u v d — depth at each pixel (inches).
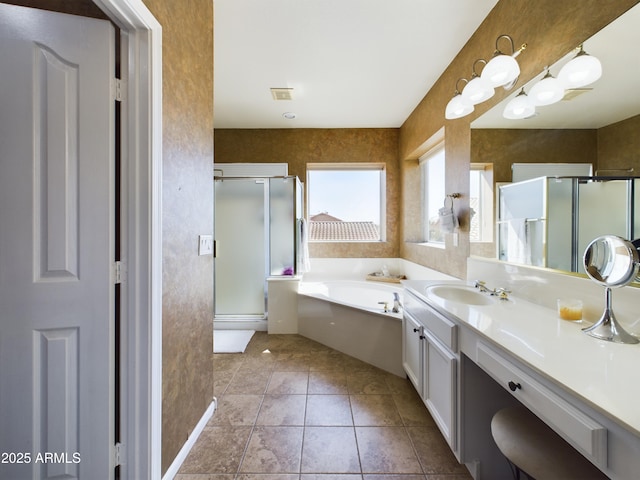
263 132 141.9
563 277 47.6
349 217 149.1
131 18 36.7
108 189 38.0
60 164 36.5
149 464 40.1
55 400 36.9
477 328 40.9
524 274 56.7
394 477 47.8
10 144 35.1
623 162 38.0
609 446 22.7
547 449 32.9
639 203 36.6
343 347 96.8
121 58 39.0
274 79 95.3
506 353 34.6
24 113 35.4
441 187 114.5
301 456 51.9
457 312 48.6
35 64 35.5
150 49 39.1
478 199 72.2
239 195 118.3
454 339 47.6
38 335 36.4
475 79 57.6
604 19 40.4
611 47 39.7
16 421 36.0
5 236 35.3
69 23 36.4
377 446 54.3
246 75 92.7
